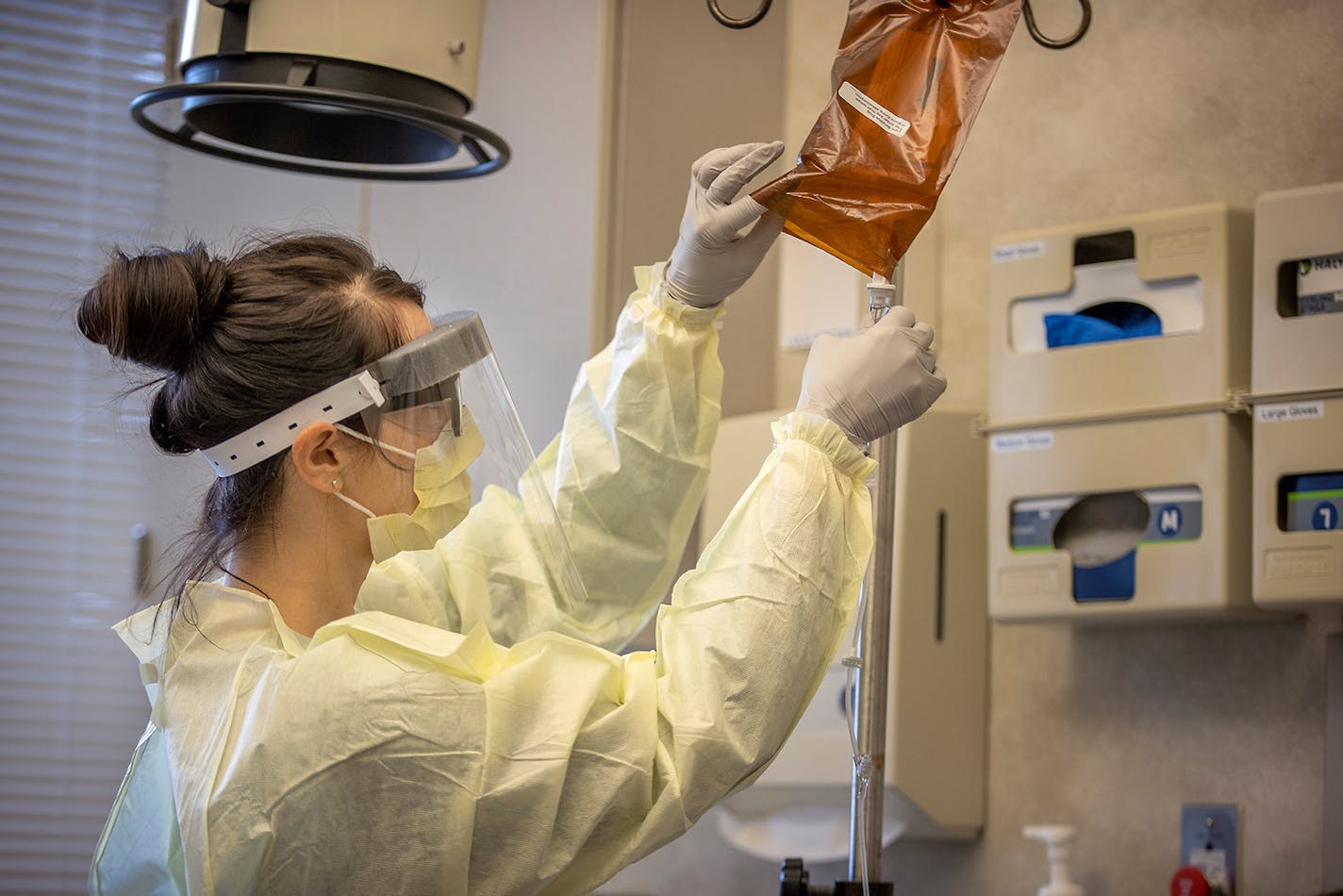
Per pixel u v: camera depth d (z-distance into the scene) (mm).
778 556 1154
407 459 1289
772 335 2639
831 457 1199
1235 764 1979
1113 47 2223
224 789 1135
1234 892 1953
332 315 1274
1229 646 2006
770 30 2652
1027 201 2305
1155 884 2043
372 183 2678
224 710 1184
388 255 2625
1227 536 1840
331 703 1132
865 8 1190
